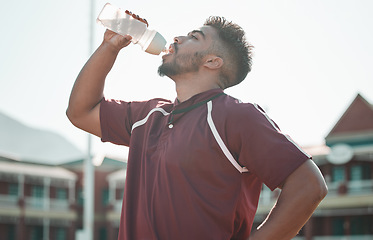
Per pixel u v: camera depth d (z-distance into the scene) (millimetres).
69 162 44062
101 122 2559
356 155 34156
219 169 2086
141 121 2422
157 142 2250
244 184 2123
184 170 2090
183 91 2357
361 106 35688
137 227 2156
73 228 42375
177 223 2057
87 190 24234
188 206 2062
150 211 2115
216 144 2088
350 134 35562
